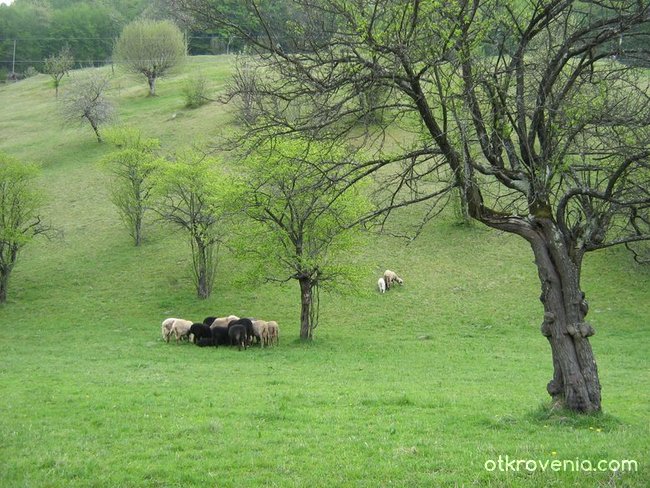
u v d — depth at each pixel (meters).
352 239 36.69
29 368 28.08
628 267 46.62
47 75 137.62
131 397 19.59
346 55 13.08
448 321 41.28
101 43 150.88
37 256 56.09
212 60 116.75
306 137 13.77
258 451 13.01
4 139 91.38
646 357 31.23
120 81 120.81
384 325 41.19
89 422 16.03
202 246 47.59
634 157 13.23
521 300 43.59
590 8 14.59
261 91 12.98
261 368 28.38
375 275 48.97
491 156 15.33
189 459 12.51
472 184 13.95
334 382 23.98
